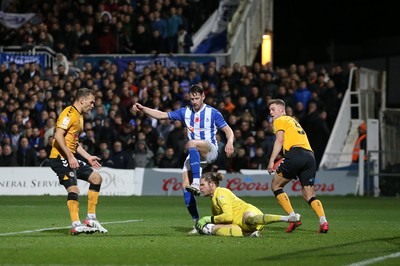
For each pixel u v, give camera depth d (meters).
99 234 24.38
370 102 66.31
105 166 56.00
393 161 60.38
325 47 88.62
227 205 23.66
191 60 67.88
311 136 57.44
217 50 71.06
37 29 67.69
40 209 39.50
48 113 58.59
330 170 56.94
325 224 24.97
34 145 57.09
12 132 57.50
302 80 60.53
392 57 82.06
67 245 21.00
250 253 19.38
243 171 55.56
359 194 56.62
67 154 23.64
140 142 56.53
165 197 53.69
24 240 22.28
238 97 59.97
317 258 18.53
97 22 68.88
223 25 71.94
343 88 62.31
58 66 64.06
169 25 68.25
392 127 67.31
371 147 57.94
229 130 25.58
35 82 61.59
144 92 59.78
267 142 56.03
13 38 69.38
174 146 56.59
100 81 63.78
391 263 17.81
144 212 38.00
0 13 69.88
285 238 23.11
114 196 54.94
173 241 22.08
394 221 32.56
